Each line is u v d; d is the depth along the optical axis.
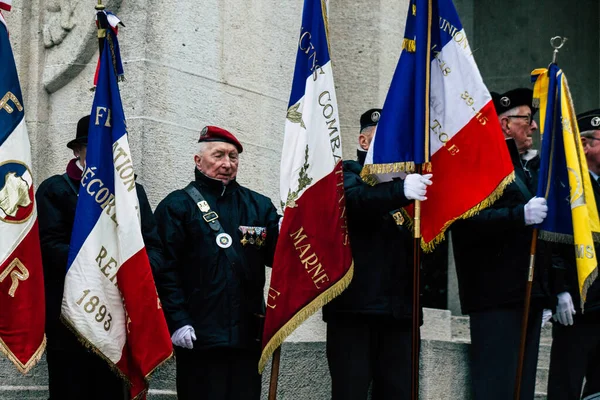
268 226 11.28
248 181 13.66
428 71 11.27
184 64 13.08
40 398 11.71
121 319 10.46
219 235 10.94
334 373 11.27
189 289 10.88
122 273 10.44
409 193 10.75
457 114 11.65
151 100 12.73
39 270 10.12
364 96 15.55
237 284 10.86
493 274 12.12
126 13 12.89
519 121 12.71
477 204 11.51
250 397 10.91
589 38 19.00
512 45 18.73
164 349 10.37
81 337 10.25
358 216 11.23
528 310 11.79
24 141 10.23
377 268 11.21
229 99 13.52
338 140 11.32
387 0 15.74
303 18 11.40
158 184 12.69
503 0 18.77
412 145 11.21
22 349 9.95
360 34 15.66
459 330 15.87
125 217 10.49
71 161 10.93
